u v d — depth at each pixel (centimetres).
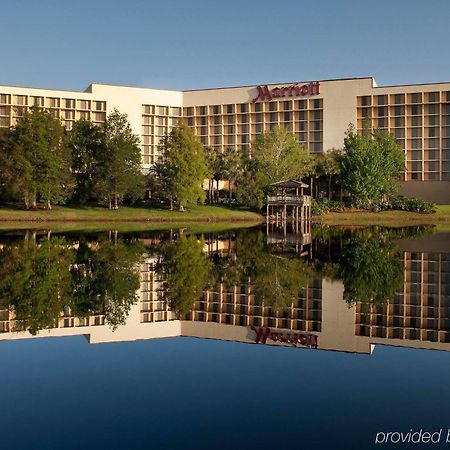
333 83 10800
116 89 11244
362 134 10200
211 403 933
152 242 4019
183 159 8256
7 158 7325
